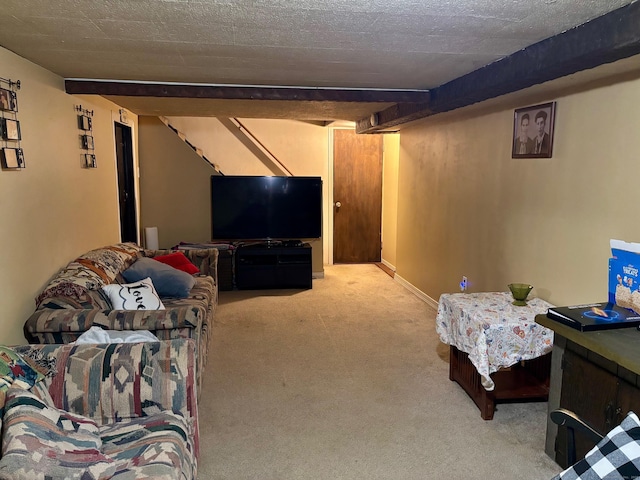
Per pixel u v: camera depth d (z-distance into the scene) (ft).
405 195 18.54
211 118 21.68
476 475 7.18
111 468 4.91
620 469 4.38
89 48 7.84
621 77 7.77
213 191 18.52
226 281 18.26
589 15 5.97
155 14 6.08
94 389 6.19
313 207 19.34
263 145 22.30
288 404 9.31
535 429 8.46
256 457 7.59
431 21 6.23
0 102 7.58
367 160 23.35
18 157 8.14
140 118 18.08
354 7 5.76
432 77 10.03
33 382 5.70
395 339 12.93
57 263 10.09
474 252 12.96
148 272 11.77
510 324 8.36
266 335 13.23
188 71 9.59
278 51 7.89
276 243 19.16
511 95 10.09
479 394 9.02
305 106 14.44
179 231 18.86
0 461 4.42
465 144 13.35
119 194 16.12
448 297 9.98
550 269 9.74
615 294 7.42
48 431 4.91
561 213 9.35
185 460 5.57
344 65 8.95
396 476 7.15
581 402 6.90
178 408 6.41
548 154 9.64
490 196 12.05
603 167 8.23
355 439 8.12
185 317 8.34
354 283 19.57
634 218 7.63
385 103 13.23
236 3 5.65
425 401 9.45
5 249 7.74
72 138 11.05
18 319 8.20
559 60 6.82
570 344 7.10
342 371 10.84
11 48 7.86
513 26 6.44
